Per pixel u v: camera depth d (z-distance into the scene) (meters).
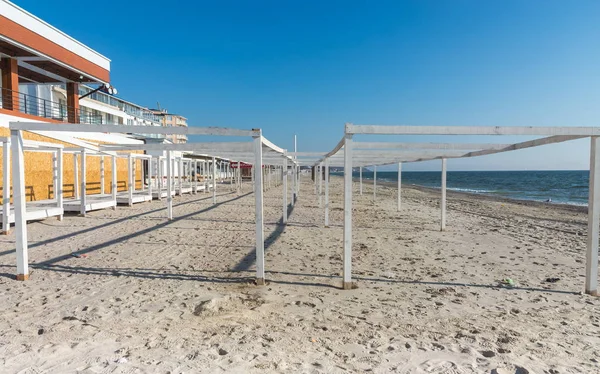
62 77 18.38
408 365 2.83
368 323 3.63
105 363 2.78
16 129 4.79
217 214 12.23
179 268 5.66
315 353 2.99
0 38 12.93
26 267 4.99
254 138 4.74
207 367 2.73
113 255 6.45
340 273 5.46
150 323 3.55
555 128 4.30
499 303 4.29
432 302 4.28
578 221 12.62
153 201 16.14
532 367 2.83
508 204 19.77
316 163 15.22
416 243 7.90
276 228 9.59
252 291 4.57
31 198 12.52
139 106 42.19
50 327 3.43
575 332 3.49
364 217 12.15
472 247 7.57
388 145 6.25
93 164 16.23
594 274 4.61
